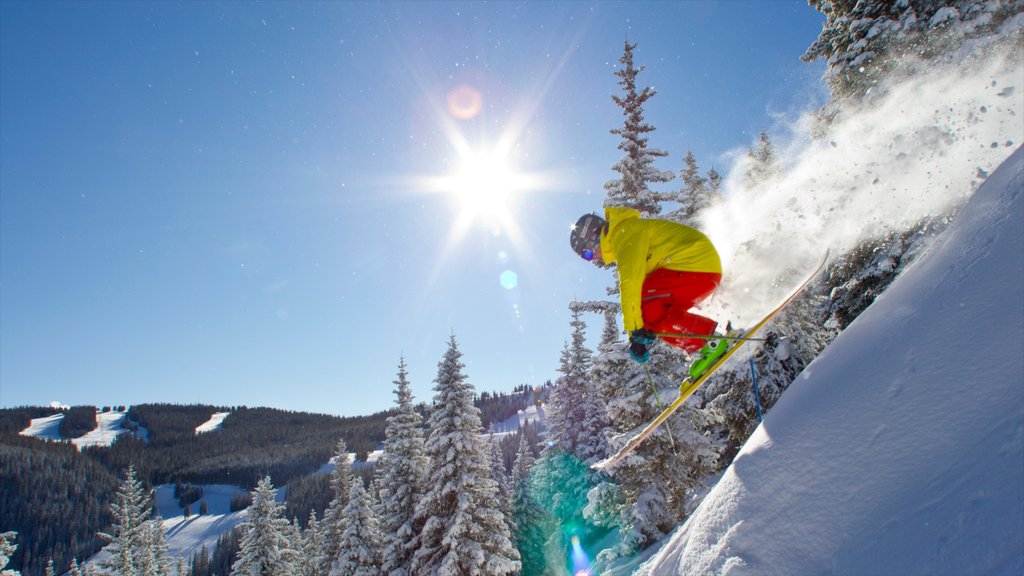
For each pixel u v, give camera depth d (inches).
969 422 76.7
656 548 493.7
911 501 74.1
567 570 1078.4
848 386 102.6
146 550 1616.6
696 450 508.7
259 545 1051.3
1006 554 57.6
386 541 813.9
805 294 514.0
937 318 98.5
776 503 93.6
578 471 1127.6
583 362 1197.7
